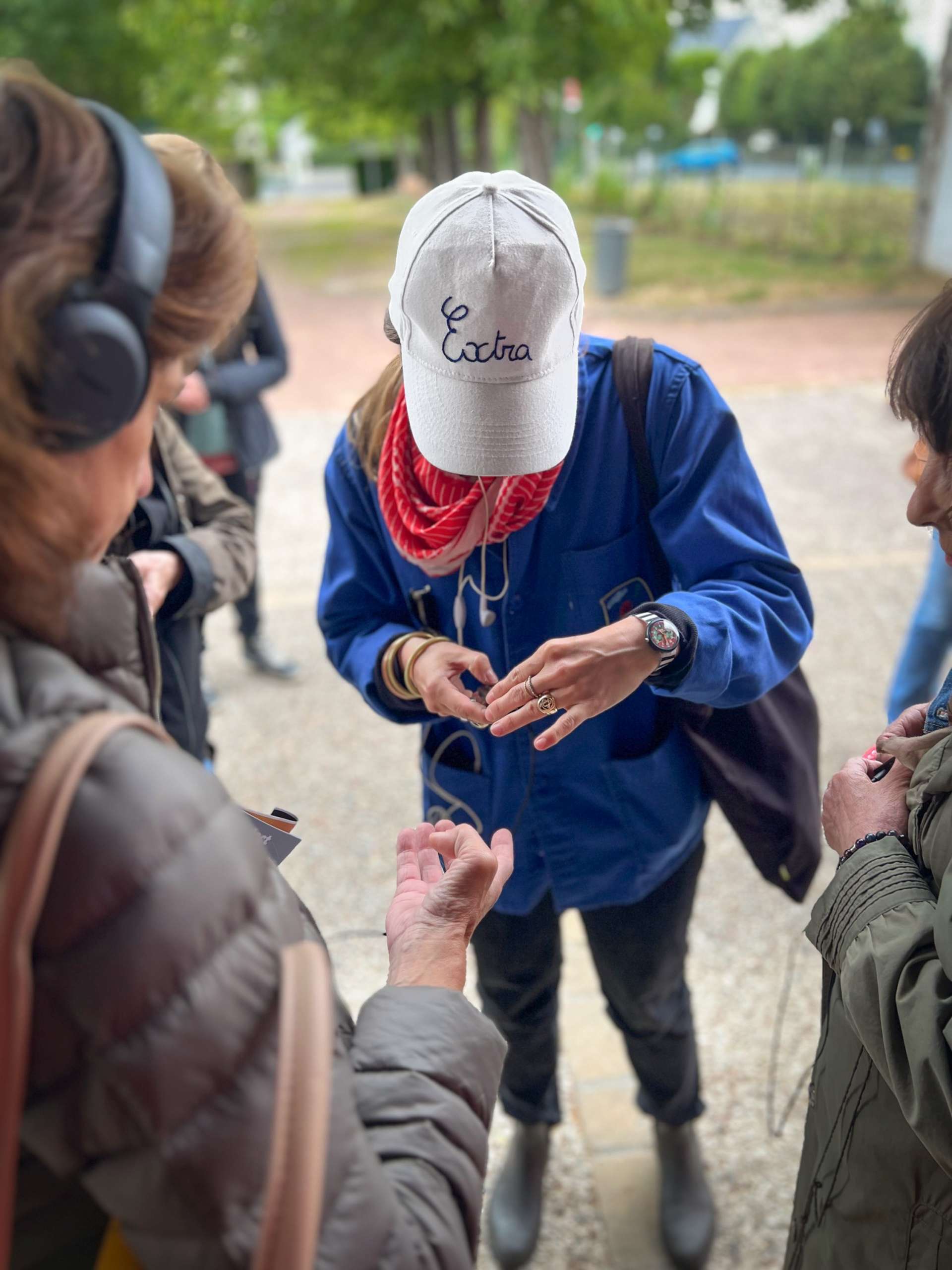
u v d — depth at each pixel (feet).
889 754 3.86
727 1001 7.98
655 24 39.88
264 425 11.53
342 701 12.50
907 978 3.31
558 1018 6.42
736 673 4.40
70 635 2.39
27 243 1.99
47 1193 2.35
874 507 17.15
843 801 4.02
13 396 2.03
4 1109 1.94
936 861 3.46
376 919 9.02
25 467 2.09
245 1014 2.07
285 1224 2.01
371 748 11.59
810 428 21.47
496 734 4.21
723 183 64.59
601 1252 6.31
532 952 5.69
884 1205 3.73
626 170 76.43
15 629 2.27
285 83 54.65
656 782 5.14
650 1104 6.28
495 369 3.91
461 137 75.41
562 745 5.01
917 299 36.55
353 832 10.20
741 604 4.48
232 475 11.38
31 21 58.65
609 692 4.08
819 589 14.40
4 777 2.00
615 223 39.06
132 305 2.13
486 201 3.88
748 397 24.03
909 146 64.54
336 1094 2.26
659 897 5.50
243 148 116.37
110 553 5.67
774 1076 7.31
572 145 89.04
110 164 2.11
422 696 4.77
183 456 6.43
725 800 5.16
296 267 53.93
